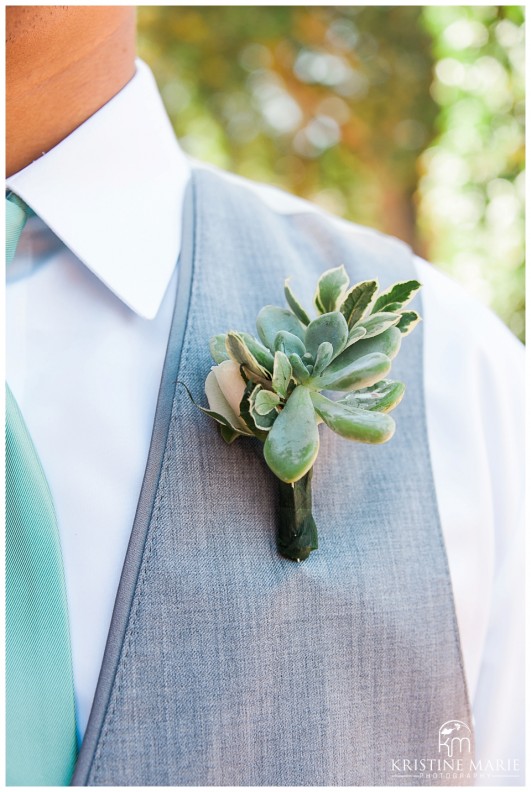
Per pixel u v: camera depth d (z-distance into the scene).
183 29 3.07
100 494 0.64
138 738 0.57
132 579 0.59
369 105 3.15
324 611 0.63
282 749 0.61
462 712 0.69
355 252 0.82
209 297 0.69
